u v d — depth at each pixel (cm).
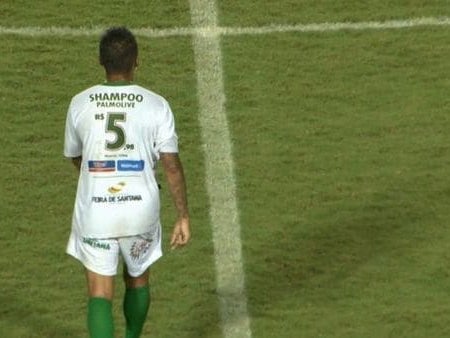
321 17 4109
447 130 3688
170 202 3450
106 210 2627
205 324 3003
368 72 3909
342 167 3553
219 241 3294
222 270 3194
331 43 4016
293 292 3112
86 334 2967
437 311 3033
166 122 2634
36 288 3127
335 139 3656
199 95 3803
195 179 3506
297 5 4156
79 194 2650
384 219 3362
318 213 3391
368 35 4047
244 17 4103
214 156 3584
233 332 2975
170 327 2994
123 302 2869
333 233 3316
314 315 3028
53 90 3803
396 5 4162
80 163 2716
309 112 3759
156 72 3881
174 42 3997
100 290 2653
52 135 3644
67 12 4091
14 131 3650
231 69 3906
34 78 3844
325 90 3841
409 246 3259
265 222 3366
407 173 3528
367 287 3122
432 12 4134
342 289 3117
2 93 3781
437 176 3516
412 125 3709
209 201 3431
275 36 4038
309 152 3609
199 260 3231
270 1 4166
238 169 3544
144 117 2623
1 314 3030
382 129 3694
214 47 3984
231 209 3406
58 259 3234
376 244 3272
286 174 3531
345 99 3806
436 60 3959
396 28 4072
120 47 2641
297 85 3856
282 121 3719
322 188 3481
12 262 3216
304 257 3234
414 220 3356
